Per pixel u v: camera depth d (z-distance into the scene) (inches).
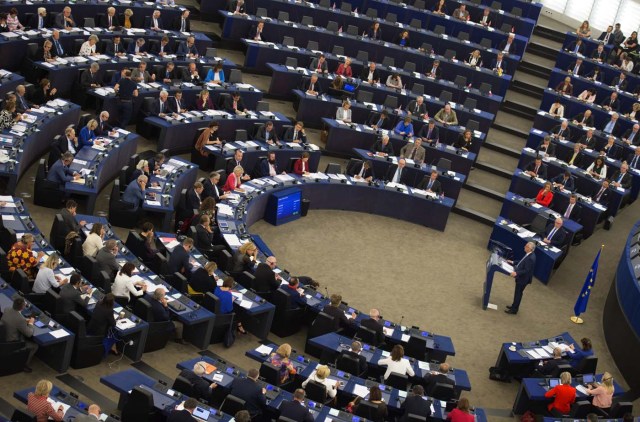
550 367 880.9
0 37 1186.0
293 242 1124.5
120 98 1206.3
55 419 623.5
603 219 1325.0
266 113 1304.1
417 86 1446.9
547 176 1326.3
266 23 1503.4
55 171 986.1
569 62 1627.7
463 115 1416.1
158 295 810.8
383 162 1268.5
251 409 697.6
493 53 1574.8
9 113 1032.8
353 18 1585.9
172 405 672.4
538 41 1731.1
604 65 1600.6
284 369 761.6
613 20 1803.6
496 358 972.6
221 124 1247.5
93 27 1332.4
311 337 877.8
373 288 1064.2
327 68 1460.4
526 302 1103.0
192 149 1211.9
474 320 1040.2
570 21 1852.9
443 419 745.0
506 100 1573.6
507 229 1186.0
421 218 1243.8
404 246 1183.6
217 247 964.0
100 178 1047.0
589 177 1304.1
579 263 1218.0
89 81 1212.5
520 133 1508.4
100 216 1022.4
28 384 724.0
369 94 1398.9
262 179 1160.8
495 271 1097.4
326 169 1234.0
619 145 1400.1
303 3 1571.1
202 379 712.4
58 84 1203.2
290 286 907.4
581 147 1366.9
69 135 1040.2
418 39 1587.1
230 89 1325.0
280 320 903.1
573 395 821.2
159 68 1291.8
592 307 1125.7
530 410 858.8
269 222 1151.0
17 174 956.0
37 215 983.0
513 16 1665.8
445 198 1247.5
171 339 852.0
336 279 1064.2
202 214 990.4
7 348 709.9
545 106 1531.7
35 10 1294.3
